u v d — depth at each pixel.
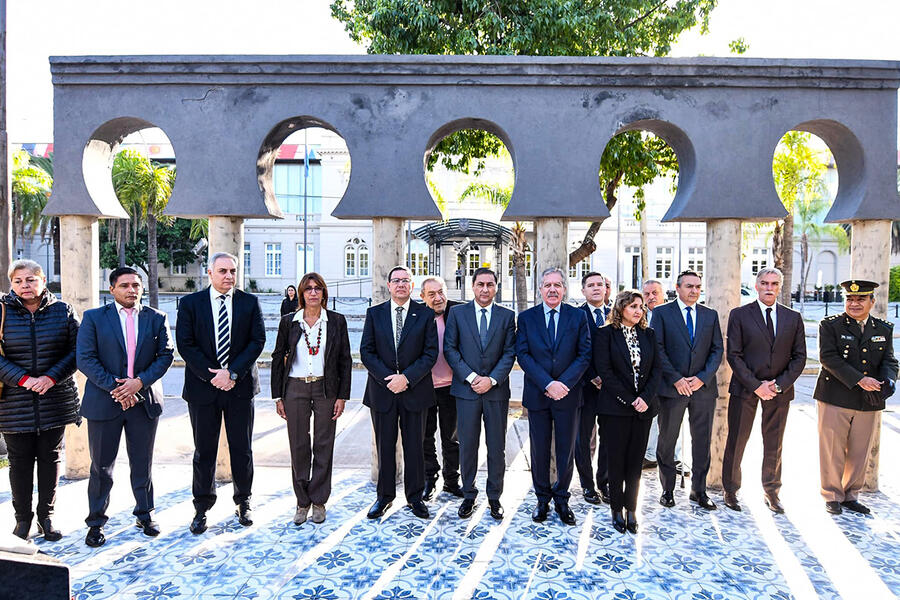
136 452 4.34
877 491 5.31
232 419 4.52
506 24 8.50
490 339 4.70
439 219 5.43
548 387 4.42
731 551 4.10
